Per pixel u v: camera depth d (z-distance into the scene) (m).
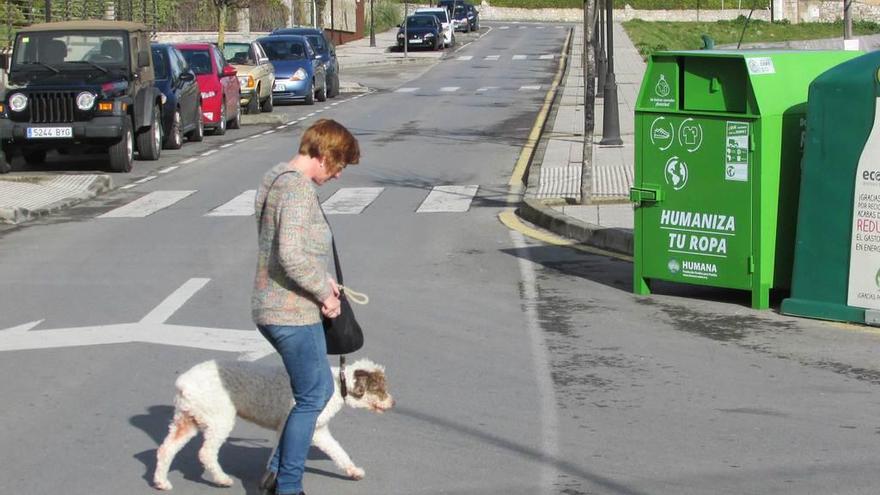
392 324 10.46
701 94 10.88
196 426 6.44
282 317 5.92
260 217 5.99
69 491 6.60
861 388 8.34
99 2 42.34
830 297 10.29
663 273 11.32
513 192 19.19
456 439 7.37
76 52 22.58
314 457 7.09
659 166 11.17
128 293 11.87
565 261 13.38
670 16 96.38
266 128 30.69
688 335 9.95
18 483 6.72
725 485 6.49
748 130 10.52
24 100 21.47
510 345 9.70
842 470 6.71
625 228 14.32
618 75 43.22
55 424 7.79
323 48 40.28
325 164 5.96
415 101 37.81
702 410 7.88
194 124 27.03
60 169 22.86
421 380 8.69
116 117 21.69
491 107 35.06
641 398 8.18
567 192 17.89
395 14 87.81
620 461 6.92
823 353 9.28
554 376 8.77
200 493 6.55
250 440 7.51
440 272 12.84
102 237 15.48
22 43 22.55
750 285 10.76
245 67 33.28
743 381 8.56
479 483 6.60
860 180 9.95
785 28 61.44
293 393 6.10
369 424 7.68
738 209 10.72
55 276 12.87
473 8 82.38
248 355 9.38
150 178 21.45
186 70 27.05
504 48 66.31
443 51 65.00
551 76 47.72
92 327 10.44
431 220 16.47
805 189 10.30
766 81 10.53
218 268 13.12
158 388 8.56
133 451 7.27
